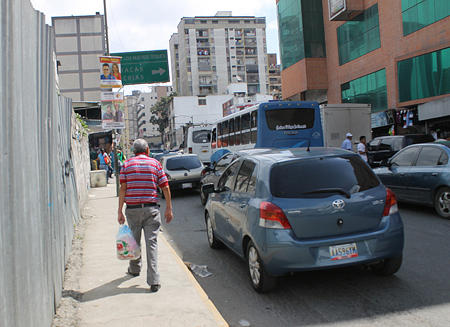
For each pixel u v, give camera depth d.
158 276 4.58
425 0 21.78
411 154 9.05
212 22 109.56
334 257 4.15
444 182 7.79
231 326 3.80
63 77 36.75
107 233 7.88
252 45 111.38
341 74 30.48
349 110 16.56
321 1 32.41
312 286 4.69
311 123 13.87
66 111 7.98
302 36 32.31
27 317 2.68
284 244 4.11
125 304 4.16
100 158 22.52
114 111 13.68
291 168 4.51
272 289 4.49
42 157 3.61
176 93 101.38
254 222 4.41
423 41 22.12
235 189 5.46
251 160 5.23
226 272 5.51
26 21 3.05
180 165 14.37
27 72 3.03
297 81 33.81
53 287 3.93
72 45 36.88
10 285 2.34
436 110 20.80
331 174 4.48
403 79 23.69
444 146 8.23
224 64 109.06
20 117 2.72
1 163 2.27
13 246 2.42
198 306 4.06
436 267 5.06
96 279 5.03
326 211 4.21
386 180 9.54
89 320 3.79
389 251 4.32
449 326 3.49
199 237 7.81
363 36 27.56
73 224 7.80
